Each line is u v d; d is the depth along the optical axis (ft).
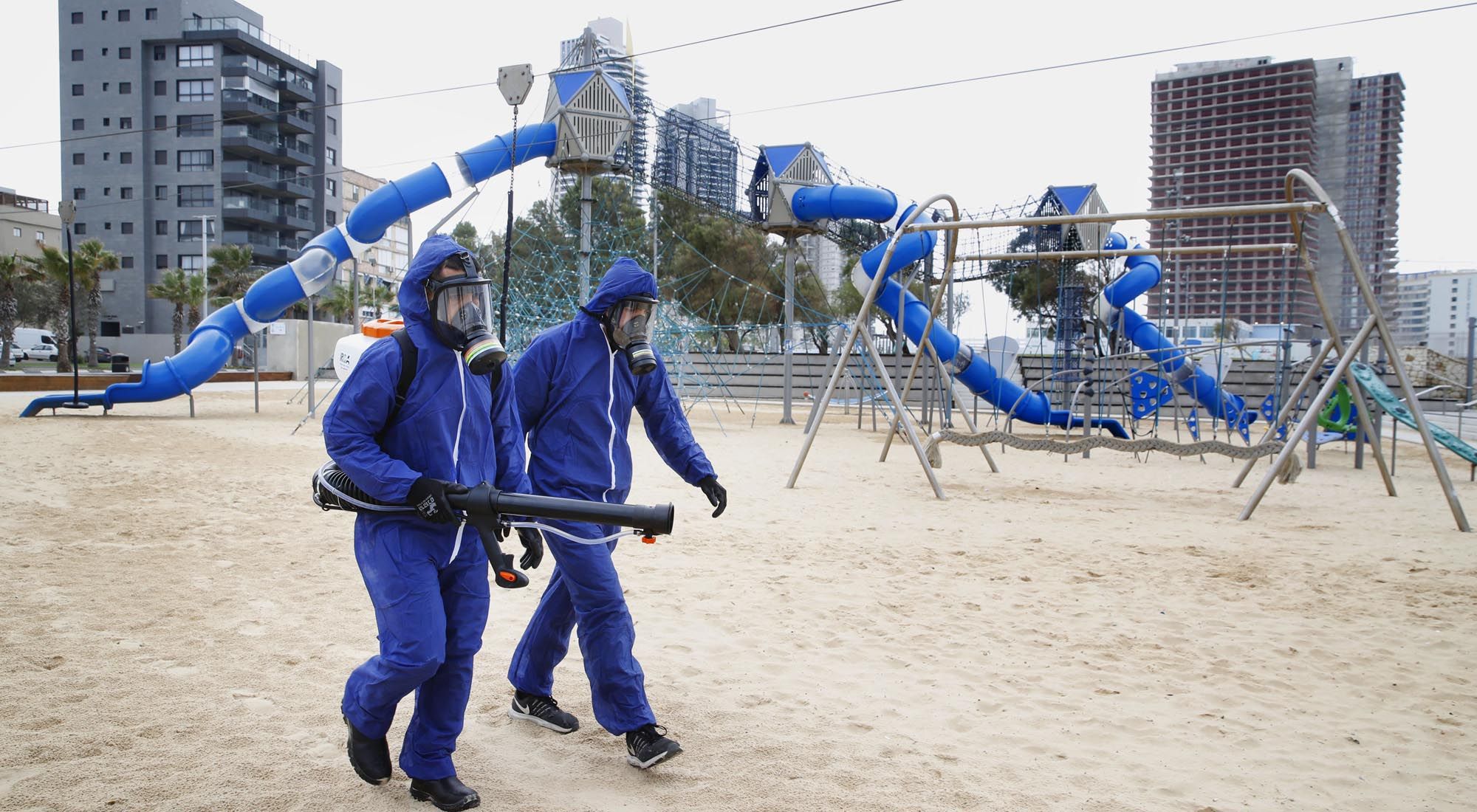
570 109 64.69
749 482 38.83
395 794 10.30
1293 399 37.58
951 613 18.94
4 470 36.01
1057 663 15.85
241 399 89.15
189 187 196.85
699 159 75.77
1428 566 24.22
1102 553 25.49
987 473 44.65
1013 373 88.33
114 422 61.21
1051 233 67.62
